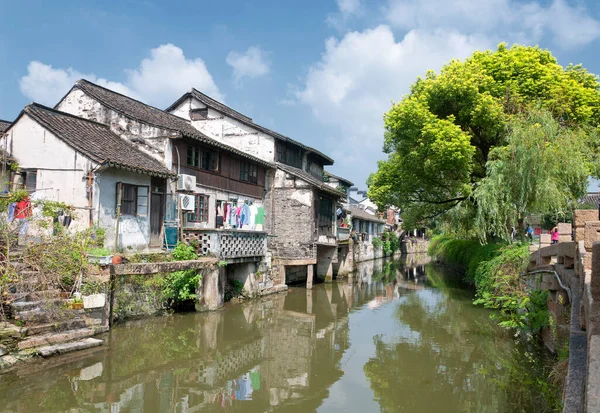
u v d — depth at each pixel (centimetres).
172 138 1600
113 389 828
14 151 1385
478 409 788
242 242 1717
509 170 1559
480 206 1608
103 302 1097
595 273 440
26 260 966
